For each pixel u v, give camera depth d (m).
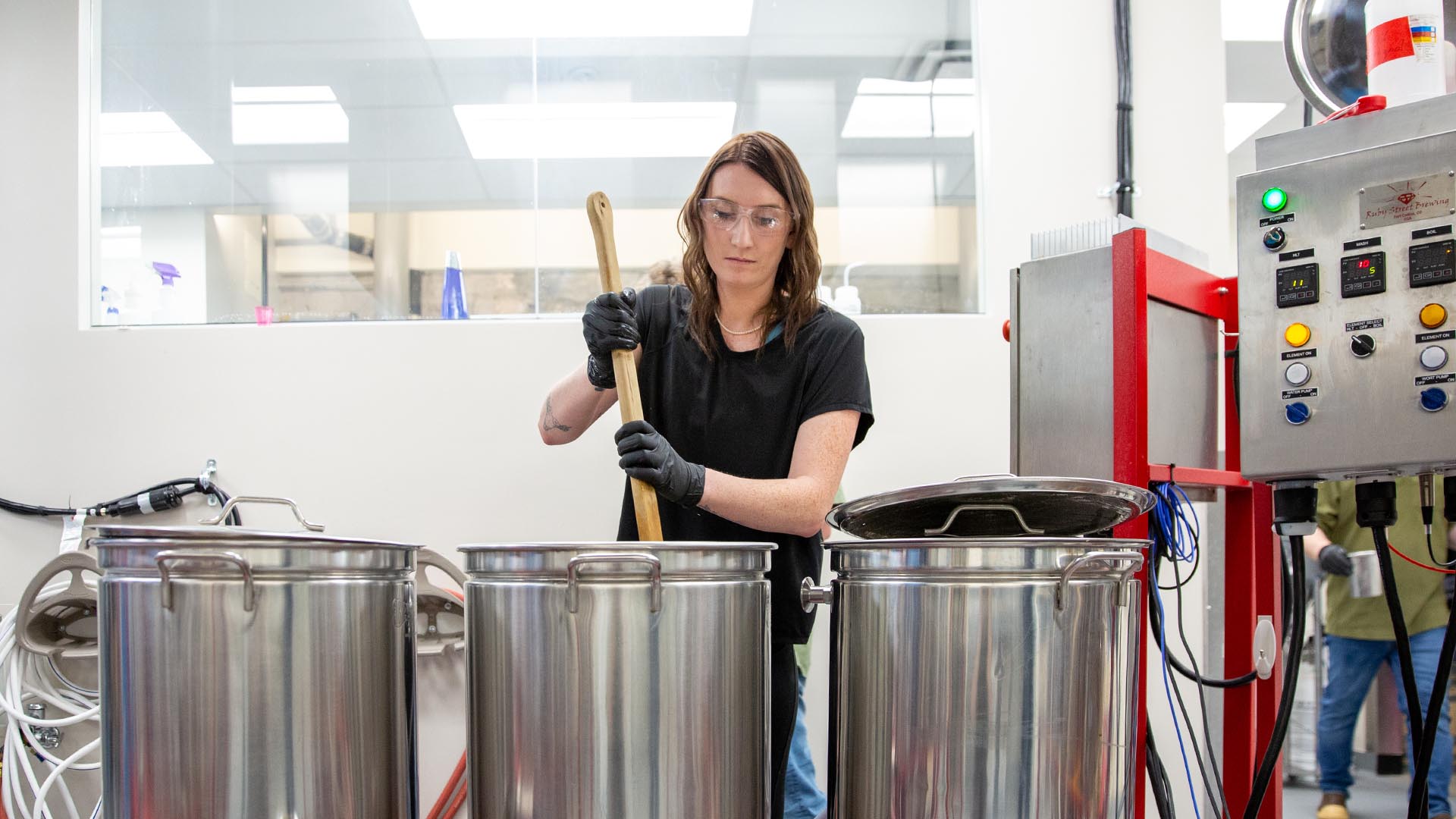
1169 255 1.44
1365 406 1.10
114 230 2.21
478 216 2.31
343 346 2.06
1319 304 1.14
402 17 2.35
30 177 2.12
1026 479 0.98
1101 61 2.20
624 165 2.35
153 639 0.91
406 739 1.07
